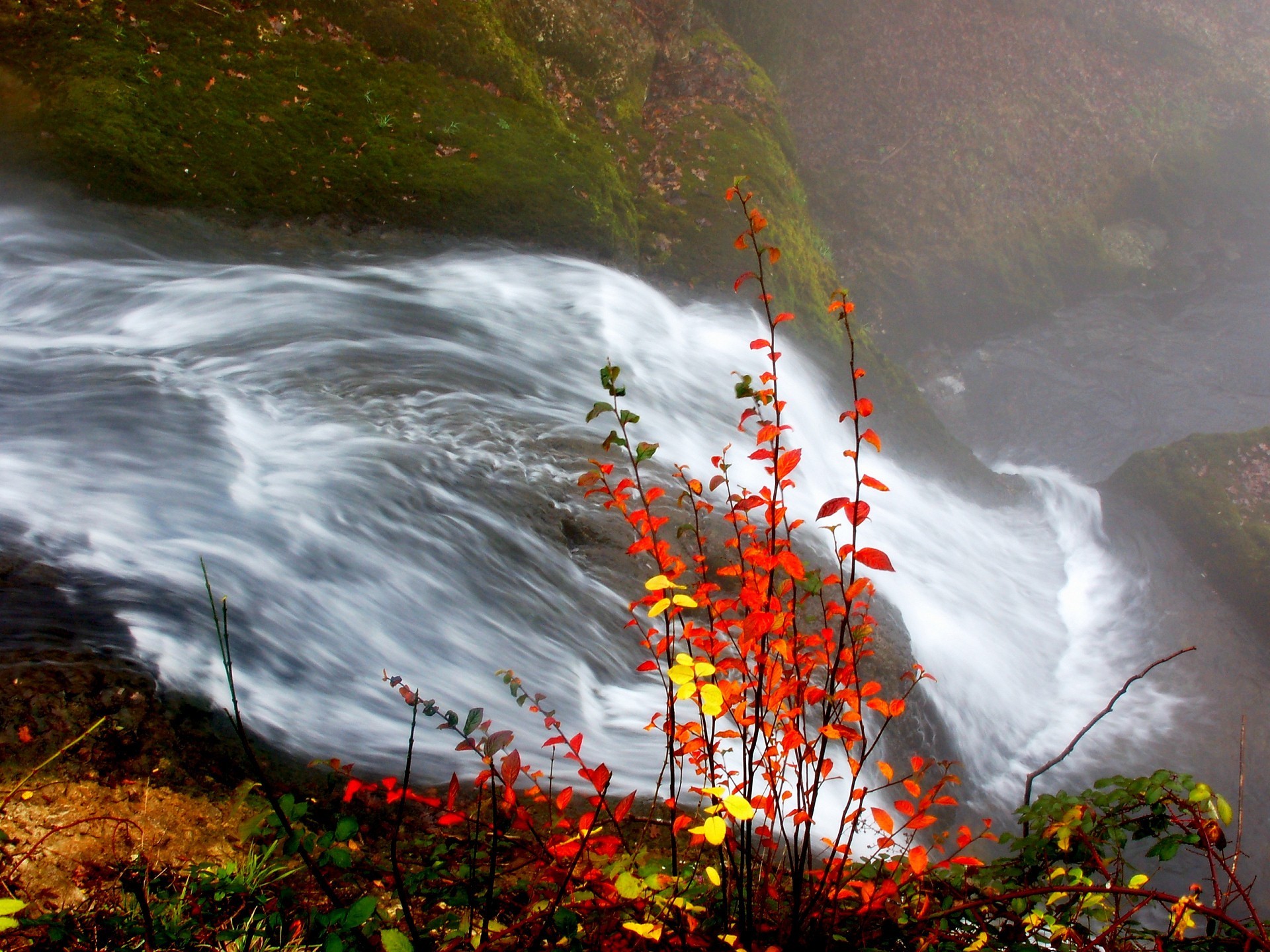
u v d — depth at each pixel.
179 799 2.96
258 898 2.42
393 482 5.24
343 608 4.22
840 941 2.04
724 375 9.26
